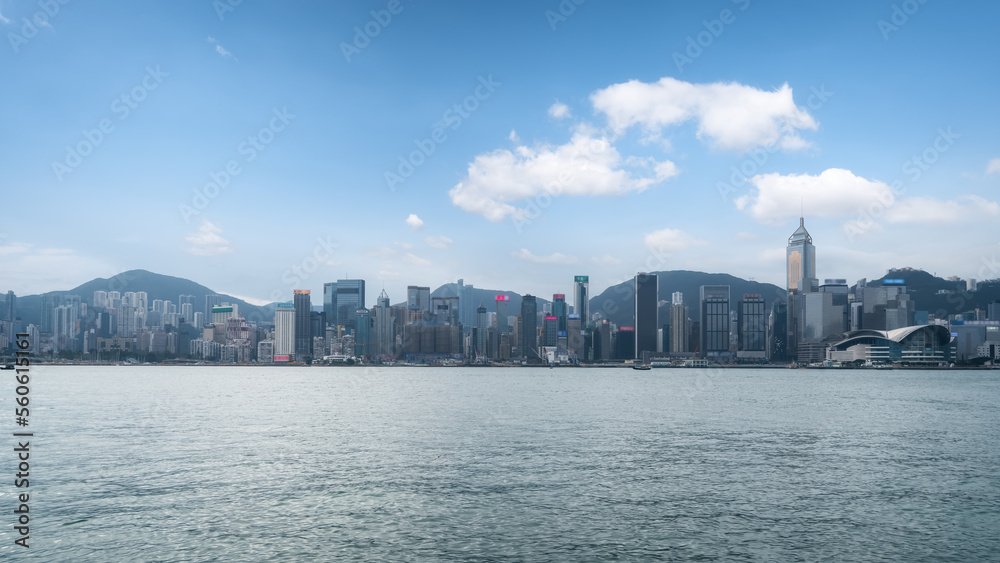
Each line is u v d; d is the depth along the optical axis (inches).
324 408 5487.2
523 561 1443.2
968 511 1843.0
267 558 1448.1
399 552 1494.8
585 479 2242.9
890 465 2554.1
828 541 1577.3
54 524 1665.8
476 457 2694.4
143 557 1441.9
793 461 2632.9
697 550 1514.5
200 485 2119.8
